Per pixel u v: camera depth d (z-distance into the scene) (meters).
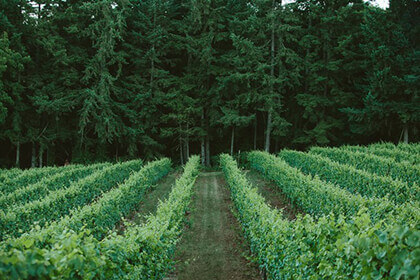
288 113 32.94
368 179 12.09
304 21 31.52
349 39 26.89
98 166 21.56
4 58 21.45
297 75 27.55
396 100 25.78
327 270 4.08
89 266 3.56
